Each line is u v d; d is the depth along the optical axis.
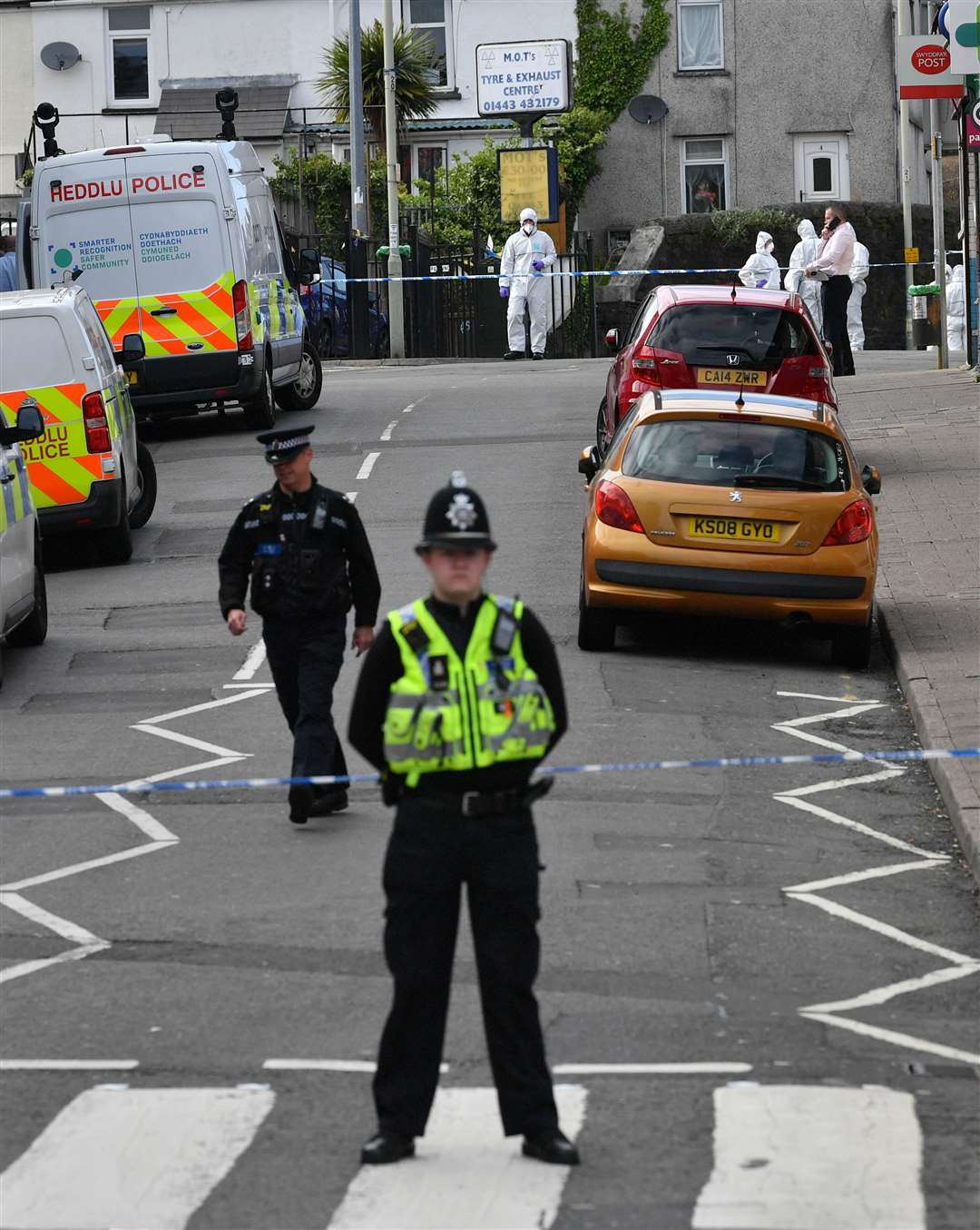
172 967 24.27
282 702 31.75
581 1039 21.52
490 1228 16.69
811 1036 21.75
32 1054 21.31
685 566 41.78
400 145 150.00
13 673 43.06
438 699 17.92
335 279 125.19
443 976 18.20
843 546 41.75
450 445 71.81
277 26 148.88
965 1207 16.98
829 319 87.44
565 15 152.12
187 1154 18.41
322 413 82.25
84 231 74.12
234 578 30.81
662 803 32.00
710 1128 18.80
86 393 54.22
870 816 31.62
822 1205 17.03
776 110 153.88
